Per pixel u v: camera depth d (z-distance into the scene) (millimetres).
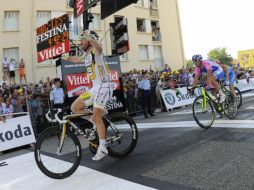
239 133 5391
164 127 7230
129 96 12016
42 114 9219
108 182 3846
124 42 8023
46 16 20406
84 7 8242
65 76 9031
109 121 4660
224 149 4523
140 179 3793
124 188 3572
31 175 4711
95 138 4539
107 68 4559
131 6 24172
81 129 4426
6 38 18938
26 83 17953
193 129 6344
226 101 6902
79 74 9250
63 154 4277
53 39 10656
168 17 27328
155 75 14562
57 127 4219
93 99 4379
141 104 11141
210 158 4211
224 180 3400
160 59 26281
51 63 19828
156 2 26531
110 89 4453
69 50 10023
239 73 17719
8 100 8703
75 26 19984
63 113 4430
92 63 4398
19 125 7797
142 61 24391
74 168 4238
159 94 12773
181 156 4484
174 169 3975
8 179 4750
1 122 7523
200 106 6242
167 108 12711
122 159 4781
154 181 3660
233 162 3920
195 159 4258
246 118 6770
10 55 19141
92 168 4531
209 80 6527
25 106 9711
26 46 19344
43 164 4078
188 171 3834
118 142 4758
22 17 19438
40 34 11375
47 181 4246
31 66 19297
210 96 6469
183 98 13578
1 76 18000
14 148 7848
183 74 15125
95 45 4281
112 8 8023
